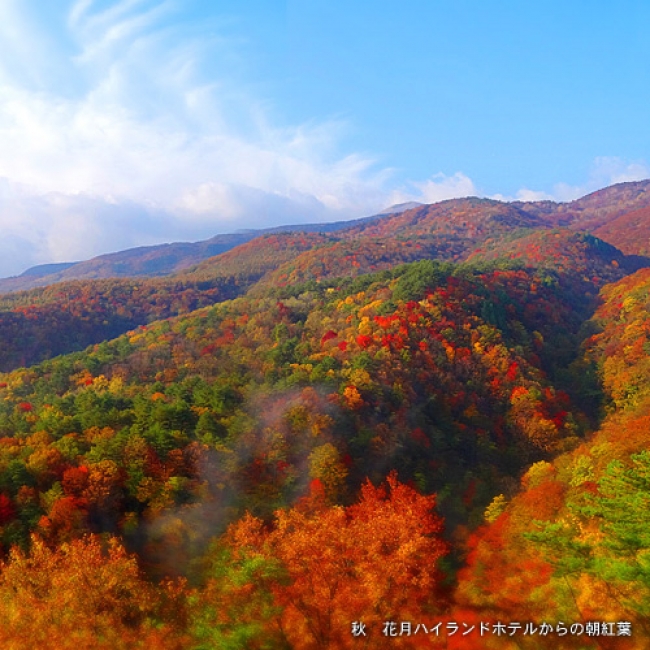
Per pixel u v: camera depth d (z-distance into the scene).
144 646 28.41
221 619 27.03
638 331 110.75
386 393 77.44
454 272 128.88
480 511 57.50
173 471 55.69
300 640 25.20
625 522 24.81
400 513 40.94
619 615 22.53
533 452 76.50
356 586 28.03
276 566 29.20
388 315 100.12
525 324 122.31
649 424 51.19
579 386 101.69
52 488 49.03
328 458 58.50
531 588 27.47
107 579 32.16
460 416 82.06
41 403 81.44
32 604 31.86
